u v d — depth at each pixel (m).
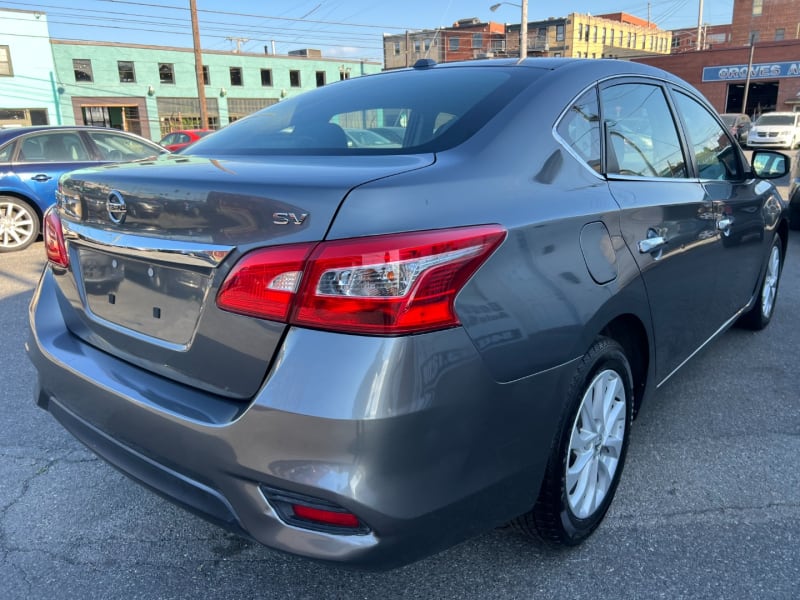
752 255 3.63
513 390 1.72
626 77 2.60
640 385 2.56
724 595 2.04
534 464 1.87
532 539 2.19
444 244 1.55
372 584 2.12
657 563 2.19
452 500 1.63
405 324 1.49
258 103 50.03
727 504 2.51
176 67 45.72
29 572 2.18
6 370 3.89
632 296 2.20
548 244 1.84
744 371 3.80
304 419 1.49
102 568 2.21
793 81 42.19
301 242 1.52
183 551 2.30
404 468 1.52
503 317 1.68
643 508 2.49
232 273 1.61
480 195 1.76
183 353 1.77
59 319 2.31
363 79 2.85
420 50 76.44
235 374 1.64
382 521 1.52
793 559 2.20
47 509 2.54
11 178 7.50
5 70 38.41
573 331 1.90
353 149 2.08
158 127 45.66
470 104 2.18
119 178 1.89
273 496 1.58
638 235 2.26
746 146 27.64
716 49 44.59
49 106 40.41
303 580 2.14
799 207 8.54
